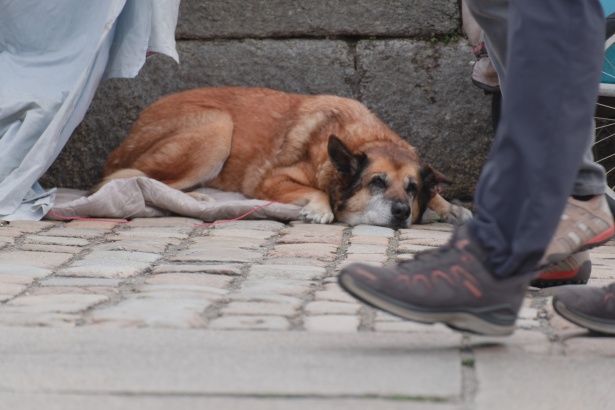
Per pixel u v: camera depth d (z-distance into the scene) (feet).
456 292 13.02
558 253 15.05
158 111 34.68
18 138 28.32
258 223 29.63
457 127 36.19
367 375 11.73
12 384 11.29
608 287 14.57
